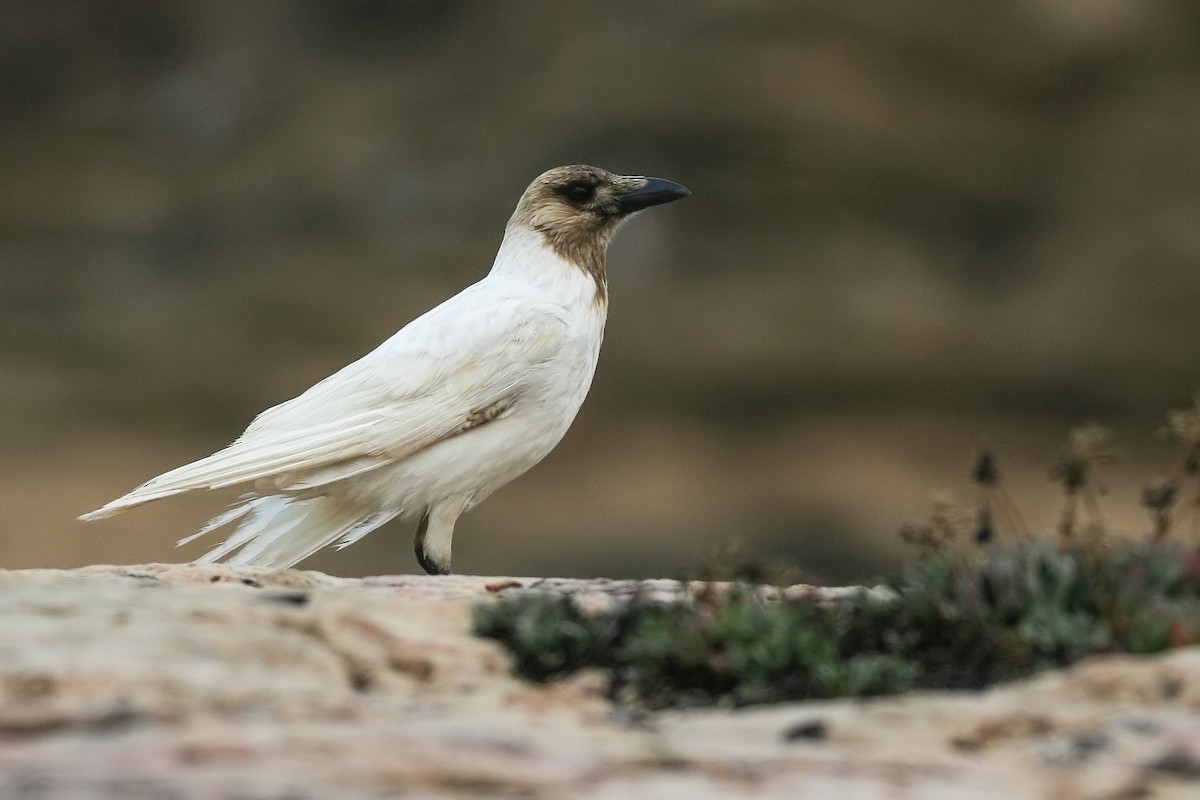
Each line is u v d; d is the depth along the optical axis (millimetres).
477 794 4059
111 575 6590
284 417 8109
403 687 5125
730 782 4145
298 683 4883
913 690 5125
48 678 4672
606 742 4445
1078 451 5652
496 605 5680
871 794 4066
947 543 5719
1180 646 5105
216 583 6559
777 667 5152
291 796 3969
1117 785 4109
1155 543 5652
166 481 7824
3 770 4098
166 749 4230
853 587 6219
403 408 8086
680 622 5449
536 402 8305
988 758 4340
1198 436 5727
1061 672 5105
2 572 6535
